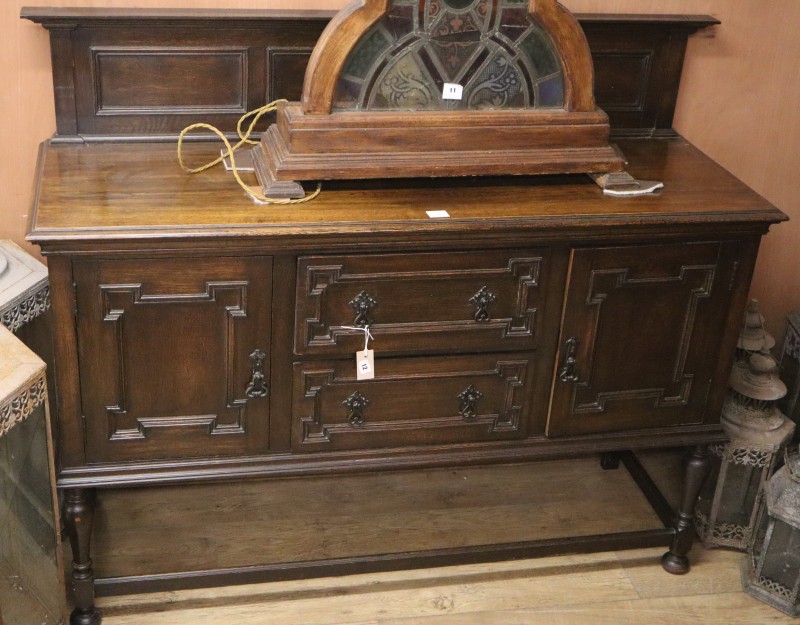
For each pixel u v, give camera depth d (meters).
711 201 2.17
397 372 2.12
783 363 2.88
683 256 2.14
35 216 1.88
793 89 2.66
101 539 2.49
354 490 2.72
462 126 2.08
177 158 2.22
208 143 2.32
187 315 1.96
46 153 2.20
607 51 2.44
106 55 2.21
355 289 2.01
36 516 1.98
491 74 2.09
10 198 2.38
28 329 2.23
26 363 1.88
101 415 2.01
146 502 2.62
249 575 2.26
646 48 2.46
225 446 2.11
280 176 2.02
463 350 2.12
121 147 2.26
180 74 2.27
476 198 2.11
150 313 1.95
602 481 2.83
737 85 2.63
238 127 2.21
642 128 2.55
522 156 2.12
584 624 2.36
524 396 2.21
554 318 2.14
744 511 2.59
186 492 2.66
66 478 2.05
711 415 2.36
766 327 2.98
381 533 2.58
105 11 2.17
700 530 2.63
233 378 2.04
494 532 2.61
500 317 2.11
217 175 2.14
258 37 2.26
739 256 2.18
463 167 2.09
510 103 2.12
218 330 1.99
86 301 1.90
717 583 2.51
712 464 2.65
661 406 2.30
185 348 1.99
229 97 2.32
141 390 2.01
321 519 2.61
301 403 2.10
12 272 2.21
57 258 1.85
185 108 2.30
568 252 2.07
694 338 2.24
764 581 2.46
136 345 1.97
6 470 1.83
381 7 1.96
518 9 2.03
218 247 1.90
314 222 1.93
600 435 2.31
